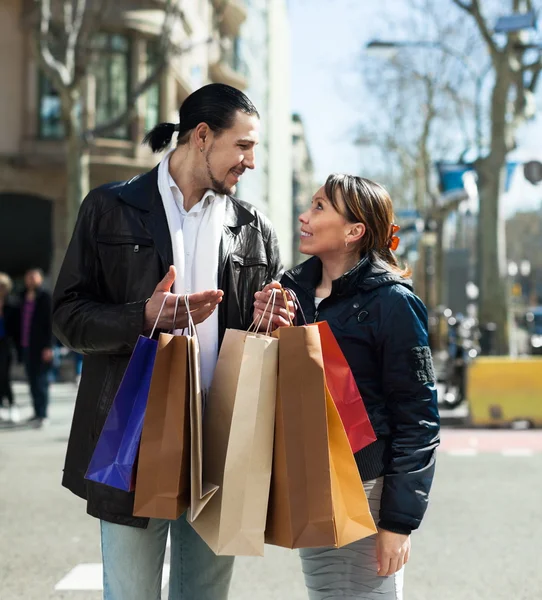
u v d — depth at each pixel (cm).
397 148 3828
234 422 281
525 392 1341
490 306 1862
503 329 1862
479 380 1345
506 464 981
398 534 302
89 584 544
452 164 1922
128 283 324
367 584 308
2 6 2634
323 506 278
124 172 2642
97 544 641
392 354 310
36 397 1326
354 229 325
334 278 331
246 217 348
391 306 311
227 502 279
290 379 283
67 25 1891
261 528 280
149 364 290
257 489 281
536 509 750
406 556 305
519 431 1295
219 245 335
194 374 282
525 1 1825
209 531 284
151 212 326
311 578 314
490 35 1795
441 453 1070
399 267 333
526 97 1855
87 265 327
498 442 1172
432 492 823
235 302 338
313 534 278
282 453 282
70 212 1934
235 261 338
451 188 1923
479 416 1338
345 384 294
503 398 1341
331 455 285
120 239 324
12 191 2667
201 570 339
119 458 285
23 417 1471
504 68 1798
